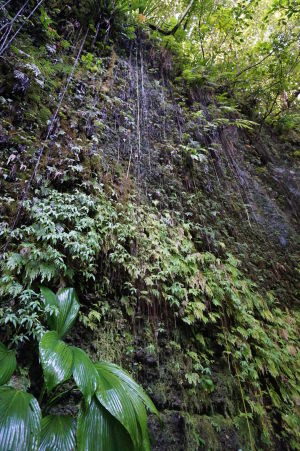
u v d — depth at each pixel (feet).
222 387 10.34
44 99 11.63
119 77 16.46
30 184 9.13
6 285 7.11
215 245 14.25
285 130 27.91
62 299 7.27
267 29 25.86
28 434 4.53
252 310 13.26
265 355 12.03
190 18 23.22
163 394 8.90
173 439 8.35
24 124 10.34
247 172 20.99
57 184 9.89
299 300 16.99
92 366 5.89
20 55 11.30
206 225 14.87
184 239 12.72
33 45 13.01
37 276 7.87
